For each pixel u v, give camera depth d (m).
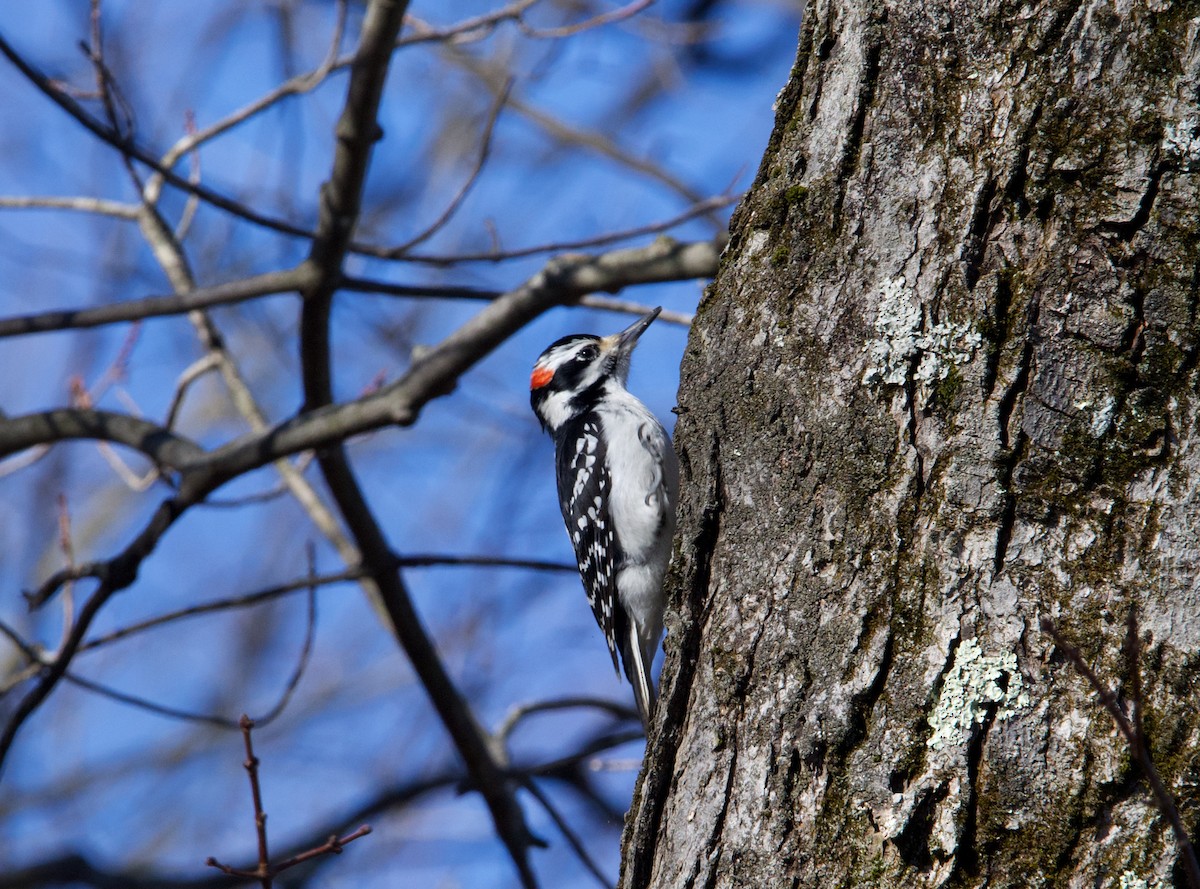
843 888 5.52
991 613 5.48
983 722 5.39
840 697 5.71
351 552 14.67
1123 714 5.19
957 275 5.83
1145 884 5.01
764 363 6.36
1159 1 5.68
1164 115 5.58
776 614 6.05
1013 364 5.64
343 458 12.86
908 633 5.64
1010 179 5.78
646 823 6.46
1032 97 5.80
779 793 5.82
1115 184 5.59
